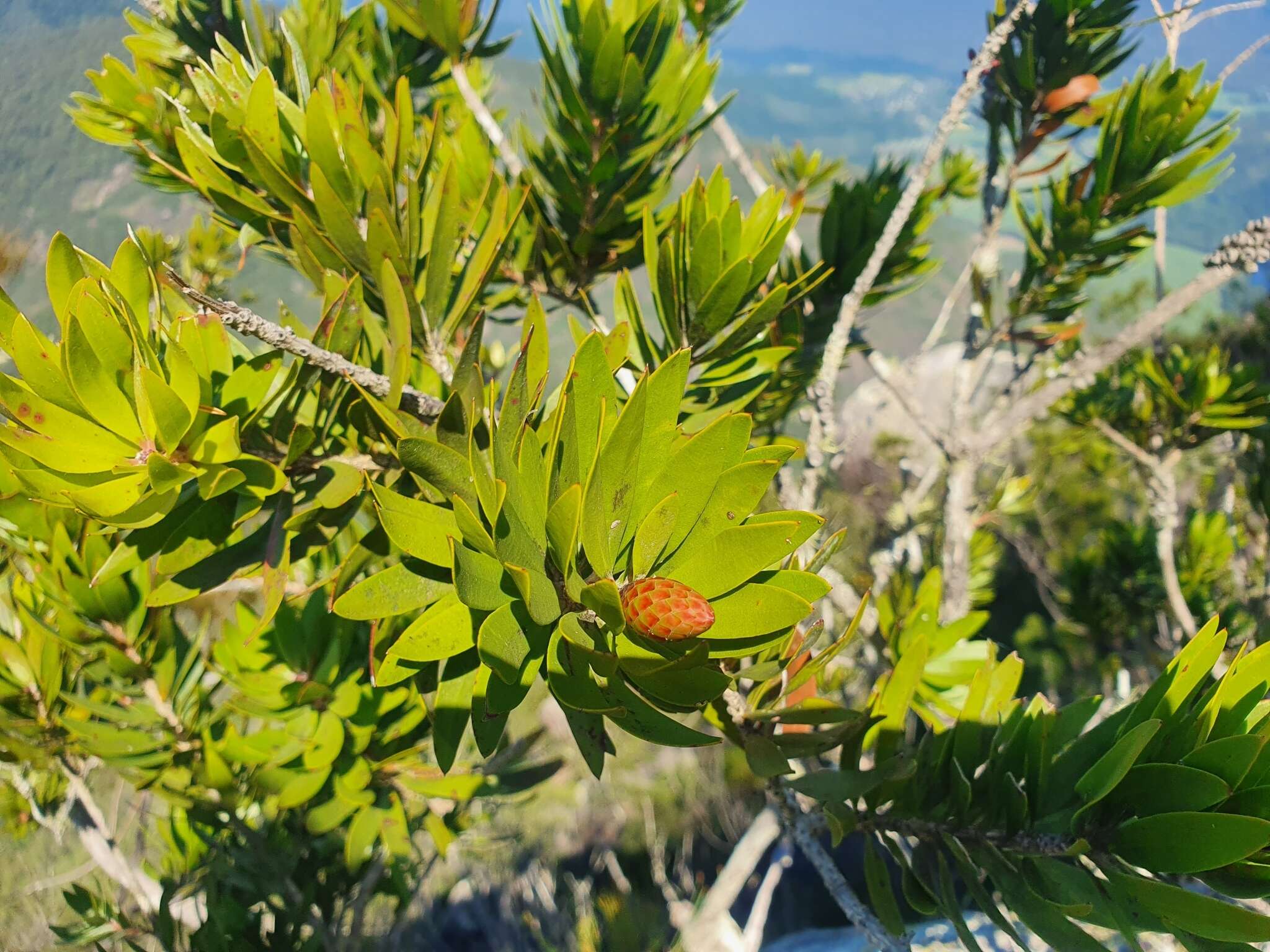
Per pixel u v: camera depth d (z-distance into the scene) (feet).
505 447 0.83
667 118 1.74
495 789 1.74
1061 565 7.25
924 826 1.23
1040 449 7.48
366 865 2.22
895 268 2.12
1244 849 0.94
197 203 1.96
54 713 1.97
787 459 0.91
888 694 1.23
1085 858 1.10
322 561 1.64
